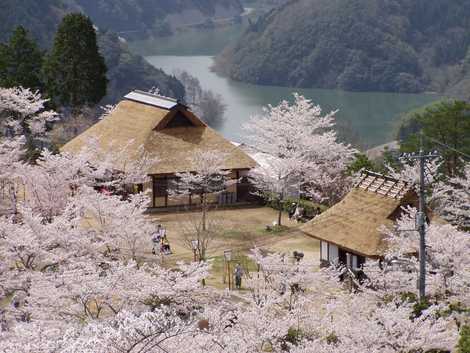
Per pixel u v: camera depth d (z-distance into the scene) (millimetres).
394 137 125750
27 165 48312
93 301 32719
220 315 30078
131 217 40219
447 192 58344
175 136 57781
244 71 193125
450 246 35250
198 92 159250
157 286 29938
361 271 42031
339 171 58625
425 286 34062
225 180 56594
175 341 23797
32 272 33094
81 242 36250
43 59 79125
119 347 21547
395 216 41875
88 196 41344
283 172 55594
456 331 28969
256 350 28703
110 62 138250
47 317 28500
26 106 62000
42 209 44656
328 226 43750
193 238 49906
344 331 28688
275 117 60969
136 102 60625
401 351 28281
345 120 148375
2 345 21875
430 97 175500
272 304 31547
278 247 49094
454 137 64625
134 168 53875
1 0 136750
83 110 78438
